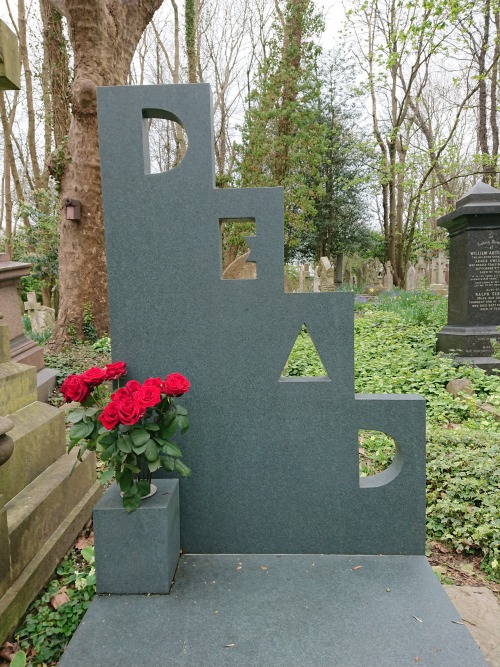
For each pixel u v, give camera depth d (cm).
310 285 1739
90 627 195
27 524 238
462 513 296
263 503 249
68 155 878
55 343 886
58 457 313
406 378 563
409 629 192
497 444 362
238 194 234
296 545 251
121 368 228
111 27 848
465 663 175
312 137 1484
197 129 232
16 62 234
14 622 214
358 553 251
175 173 235
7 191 1670
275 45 1520
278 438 245
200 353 243
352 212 2217
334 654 180
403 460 244
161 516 212
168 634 191
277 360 242
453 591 239
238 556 250
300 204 1526
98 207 888
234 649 182
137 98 231
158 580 215
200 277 239
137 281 242
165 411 217
